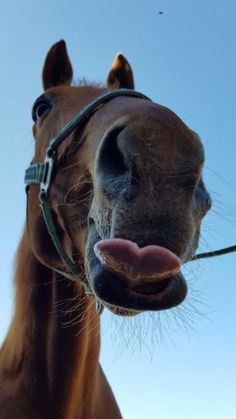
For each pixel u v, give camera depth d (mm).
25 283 704
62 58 815
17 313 702
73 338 665
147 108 470
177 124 461
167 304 442
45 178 638
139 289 447
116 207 444
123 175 452
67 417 659
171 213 435
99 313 603
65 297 677
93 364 685
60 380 656
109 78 829
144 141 447
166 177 439
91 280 469
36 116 740
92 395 686
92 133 557
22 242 739
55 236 629
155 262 421
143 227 432
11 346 701
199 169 449
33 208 682
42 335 677
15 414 646
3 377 691
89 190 542
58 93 715
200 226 496
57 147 626
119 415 750
